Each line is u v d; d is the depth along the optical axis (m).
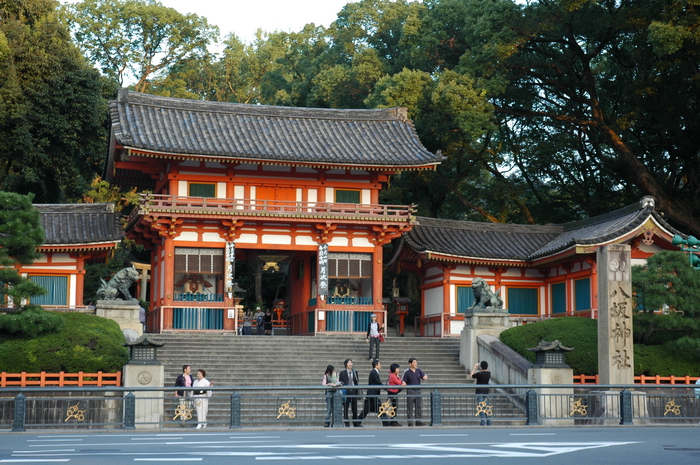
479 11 54.91
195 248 43.06
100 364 29.20
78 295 42.66
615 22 50.59
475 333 37.22
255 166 44.91
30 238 30.83
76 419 27.45
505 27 52.06
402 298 52.00
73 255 42.69
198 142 43.00
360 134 47.41
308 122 47.81
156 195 41.69
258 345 37.03
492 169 60.94
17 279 30.19
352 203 45.41
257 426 25.23
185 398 23.50
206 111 46.53
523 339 35.47
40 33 53.44
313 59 73.38
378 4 67.19
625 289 30.81
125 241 65.12
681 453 14.85
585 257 43.03
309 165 43.56
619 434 20.42
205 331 42.12
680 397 26.58
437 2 61.28
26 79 52.09
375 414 28.14
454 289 46.16
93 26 80.00
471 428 23.88
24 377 27.98
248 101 88.44
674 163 54.91
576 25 52.78
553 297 46.97
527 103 60.88
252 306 64.00
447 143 56.72
